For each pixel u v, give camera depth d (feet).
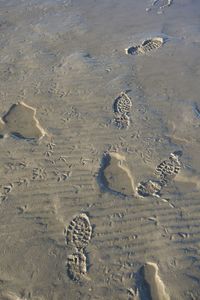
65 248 7.85
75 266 7.64
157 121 9.69
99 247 7.82
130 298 7.31
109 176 8.82
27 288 7.47
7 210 8.39
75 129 9.69
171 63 11.16
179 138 9.34
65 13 13.55
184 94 10.27
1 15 13.71
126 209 8.26
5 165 9.11
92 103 10.24
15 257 7.80
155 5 13.56
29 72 11.25
